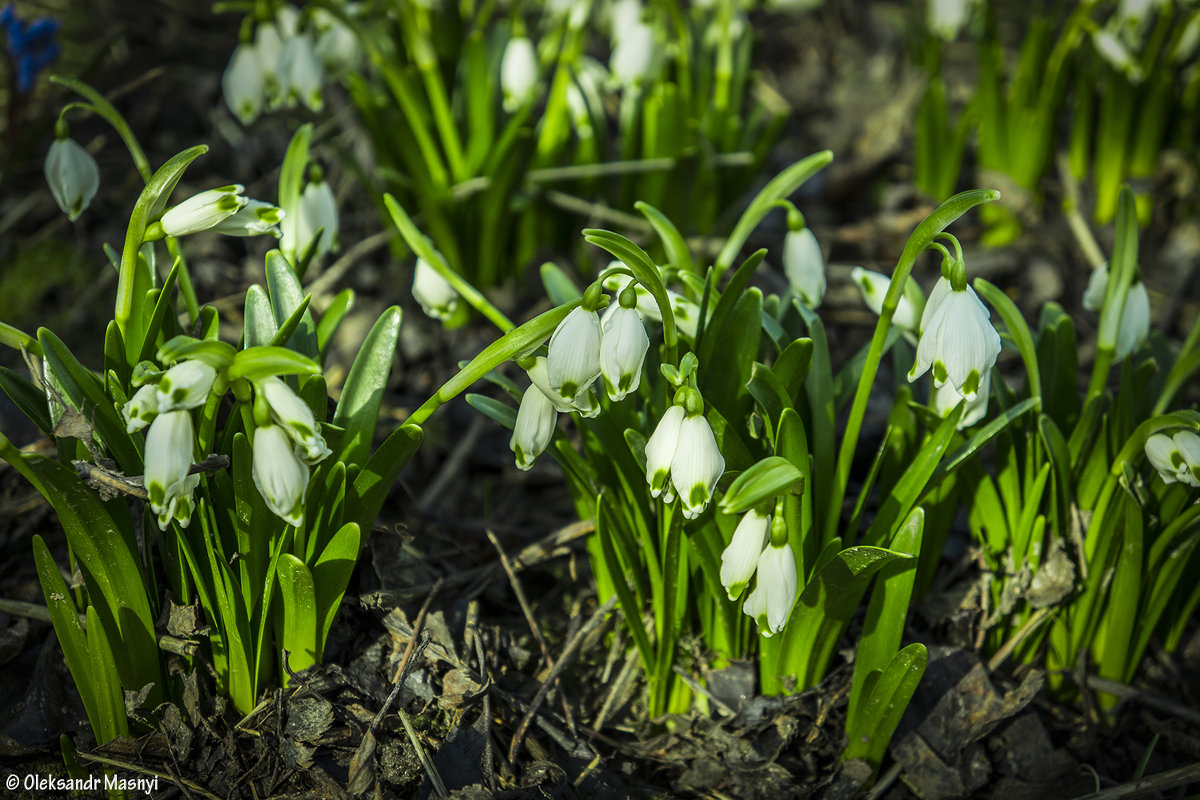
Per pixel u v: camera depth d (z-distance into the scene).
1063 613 0.62
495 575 0.65
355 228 0.86
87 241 0.83
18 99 0.82
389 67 0.72
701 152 0.80
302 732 0.58
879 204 0.96
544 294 0.83
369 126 0.76
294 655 0.58
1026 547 0.60
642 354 0.52
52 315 0.77
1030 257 0.88
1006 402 0.60
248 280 0.80
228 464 0.53
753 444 0.58
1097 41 0.81
